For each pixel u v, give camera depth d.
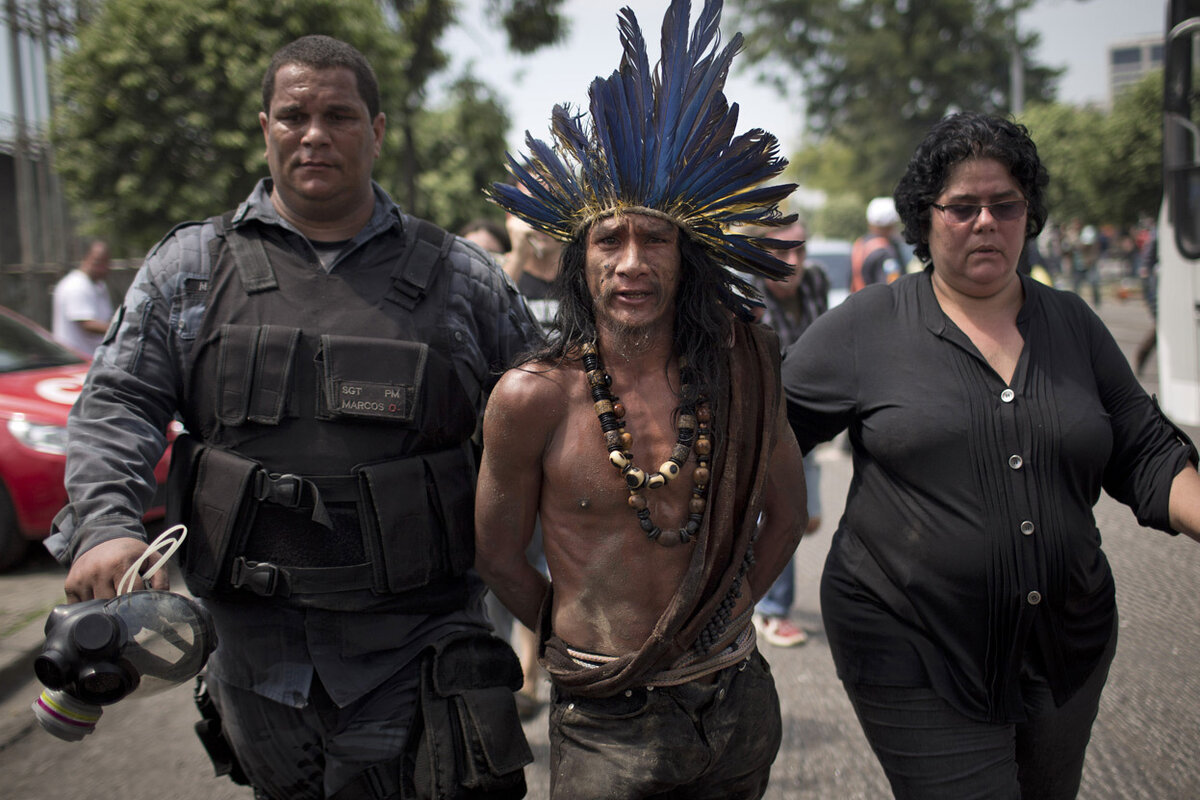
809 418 2.38
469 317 2.42
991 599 2.18
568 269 2.07
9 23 12.21
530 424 2.01
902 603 2.25
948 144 2.21
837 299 11.14
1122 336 17.19
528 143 2.04
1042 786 2.36
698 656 2.03
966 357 2.22
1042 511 2.17
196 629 1.95
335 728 2.28
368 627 2.27
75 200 11.81
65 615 1.89
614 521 2.01
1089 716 2.30
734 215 2.04
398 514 2.26
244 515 2.23
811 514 4.75
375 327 2.30
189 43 11.20
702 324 2.02
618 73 1.92
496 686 2.31
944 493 2.19
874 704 2.31
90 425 2.18
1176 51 6.76
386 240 2.39
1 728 3.96
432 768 2.17
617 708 2.01
